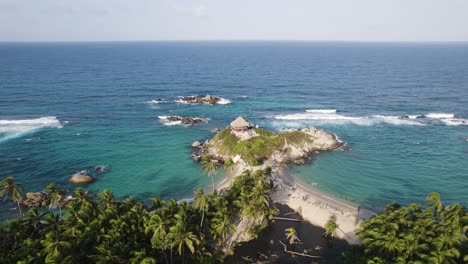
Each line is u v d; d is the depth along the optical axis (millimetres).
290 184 78062
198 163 90875
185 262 50094
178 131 117938
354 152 98500
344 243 59312
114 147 102000
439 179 82500
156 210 52812
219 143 97750
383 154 97438
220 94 181500
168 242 46969
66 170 85875
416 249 43281
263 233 62094
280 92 187750
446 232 44906
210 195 59344
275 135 98000
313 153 96125
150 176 83688
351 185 78750
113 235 46438
